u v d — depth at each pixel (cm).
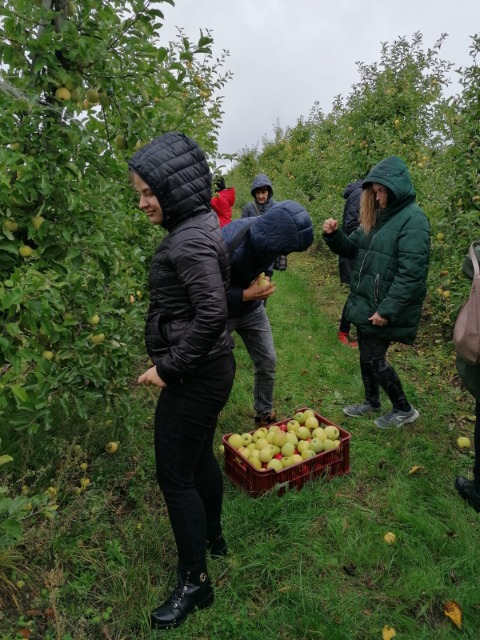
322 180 1184
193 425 196
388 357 520
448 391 435
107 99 260
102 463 304
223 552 249
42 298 223
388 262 332
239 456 298
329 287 817
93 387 279
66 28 228
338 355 525
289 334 579
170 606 212
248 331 332
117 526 267
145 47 254
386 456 337
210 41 269
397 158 327
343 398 435
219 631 210
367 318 346
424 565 244
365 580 240
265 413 367
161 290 189
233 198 524
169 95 285
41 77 233
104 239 246
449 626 217
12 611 217
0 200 211
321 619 212
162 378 186
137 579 230
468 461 331
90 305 258
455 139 523
